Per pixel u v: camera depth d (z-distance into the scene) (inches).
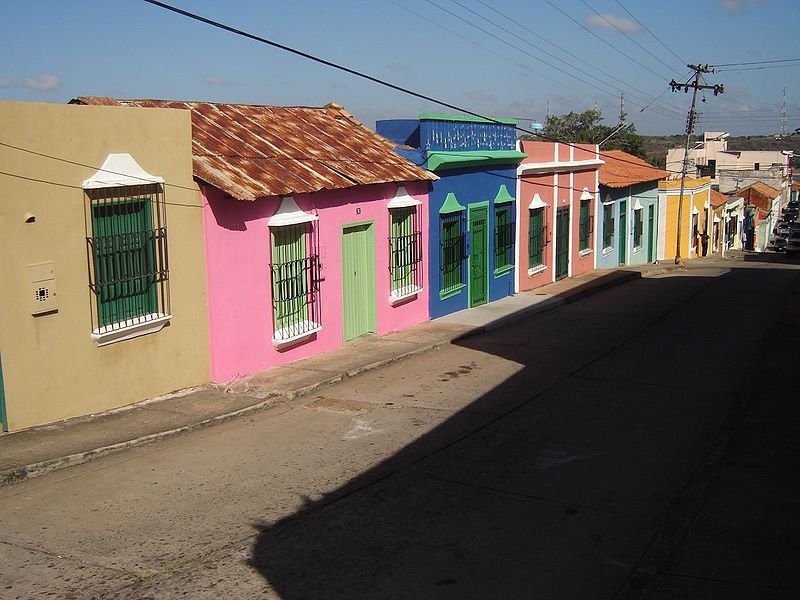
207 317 398.9
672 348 554.6
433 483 283.9
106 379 348.2
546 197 858.8
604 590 203.8
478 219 701.3
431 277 626.5
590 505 264.5
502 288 766.5
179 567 211.9
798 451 317.1
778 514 252.8
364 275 539.2
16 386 311.9
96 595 195.2
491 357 514.9
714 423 366.0
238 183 398.3
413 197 586.9
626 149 2290.8
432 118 611.5
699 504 262.5
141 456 306.0
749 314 721.6
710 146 3238.2
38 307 313.6
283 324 455.5
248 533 235.5
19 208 304.8
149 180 356.2
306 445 325.1
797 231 1759.4
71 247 326.6
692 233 1636.3
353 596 198.5
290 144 499.5
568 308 748.6
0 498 260.5
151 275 365.4
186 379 390.6
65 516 245.9
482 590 203.0
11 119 299.4
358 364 463.8
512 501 267.6
